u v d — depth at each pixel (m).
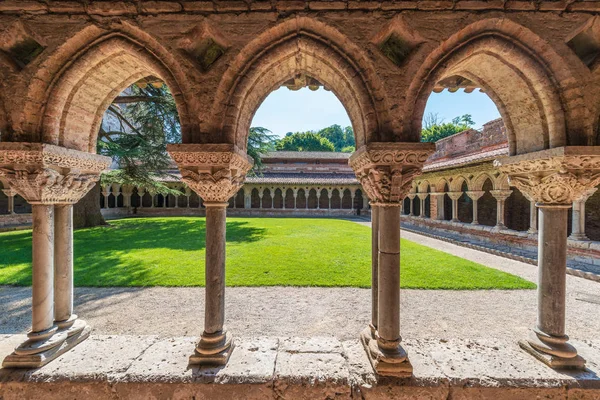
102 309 4.75
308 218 24.44
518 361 2.68
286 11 2.57
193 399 2.39
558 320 2.71
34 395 2.40
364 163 2.72
